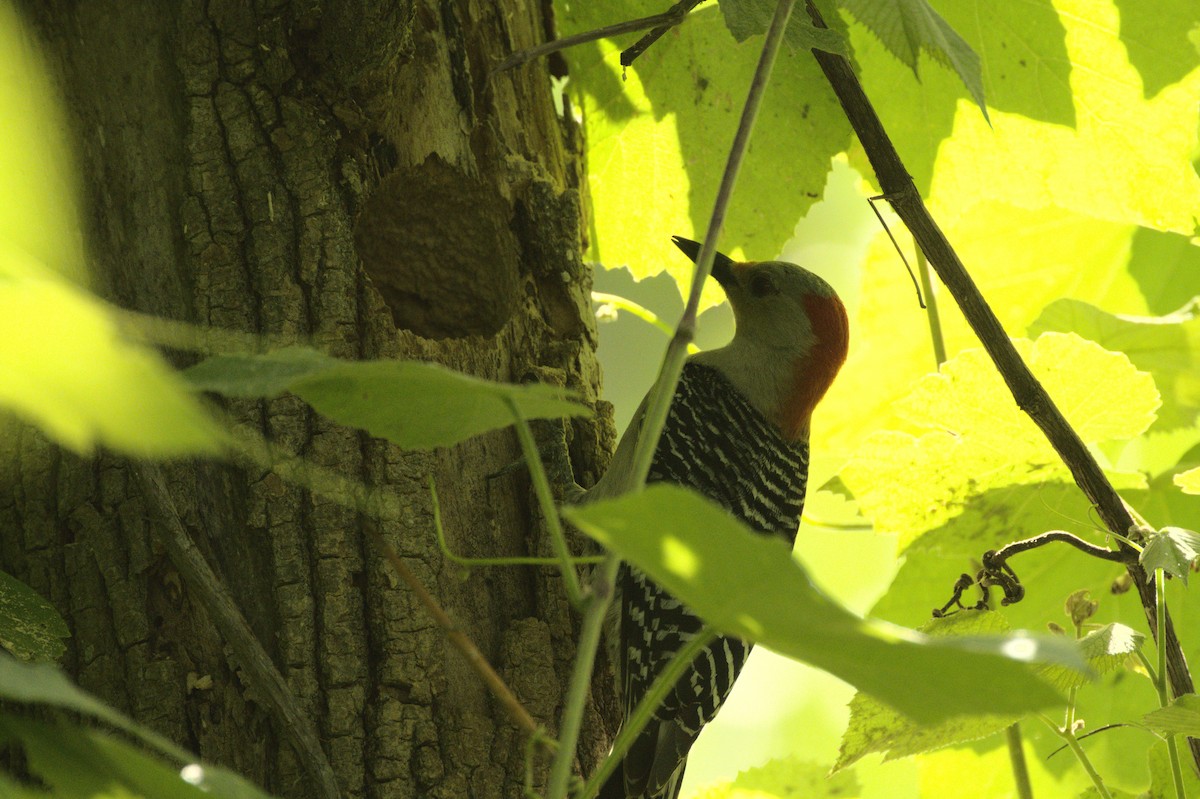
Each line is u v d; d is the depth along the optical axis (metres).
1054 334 6.17
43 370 1.39
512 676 5.70
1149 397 6.18
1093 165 7.81
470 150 6.38
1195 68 7.27
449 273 6.29
